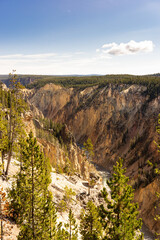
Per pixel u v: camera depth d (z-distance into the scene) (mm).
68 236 20922
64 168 64250
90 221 20453
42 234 17172
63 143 84938
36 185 17312
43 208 17688
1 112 25781
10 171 27625
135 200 75188
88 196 42062
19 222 17375
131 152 116562
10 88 26516
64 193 36969
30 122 64562
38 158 16906
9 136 26219
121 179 14133
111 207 14422
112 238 13609
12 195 18078
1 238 14344
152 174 78125
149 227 62062
